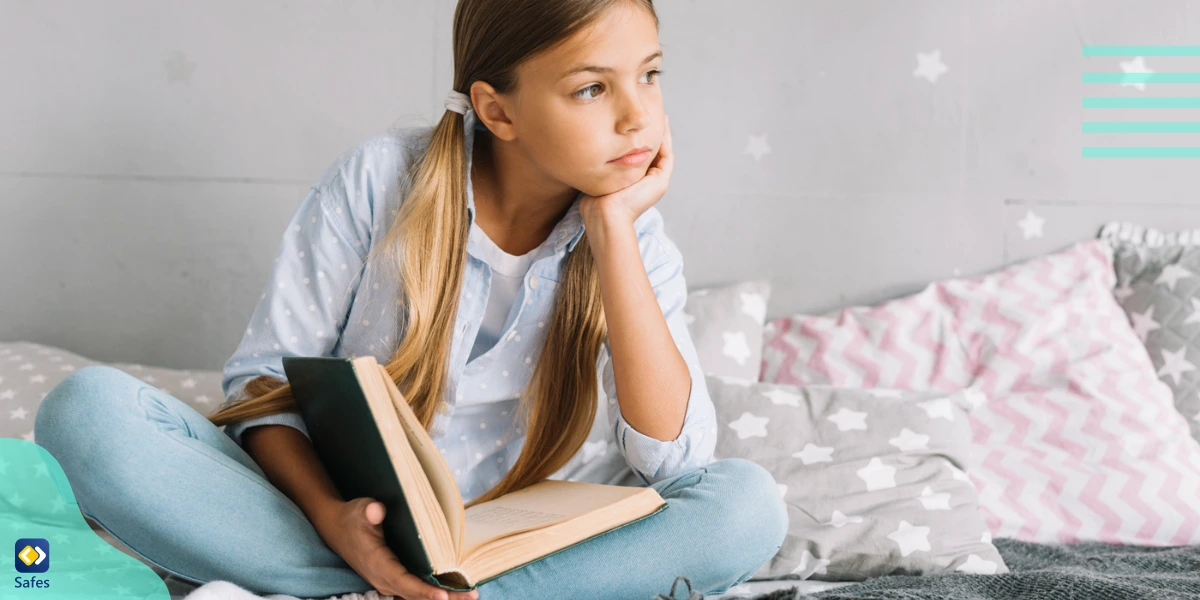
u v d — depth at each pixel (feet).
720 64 6.52
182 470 2.99
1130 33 6.53
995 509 5.10
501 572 2.85
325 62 6.29
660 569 3.15
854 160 6.54
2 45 6.08
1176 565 4.27
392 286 3.64
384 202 3.71
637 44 3.25
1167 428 5.41
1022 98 6.55
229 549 3.01
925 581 3.73
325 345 3.73
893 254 6.55
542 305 3.84
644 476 3.71
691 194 6.52
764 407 5.07
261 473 3.42
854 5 6.52
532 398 3.91
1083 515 5.09
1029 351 5.84
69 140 6.13
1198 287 6.06
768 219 6.53
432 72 6.35
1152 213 6.55
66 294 6.15
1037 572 3.69
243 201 6.25
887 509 4.56
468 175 3.68
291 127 6.27
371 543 2.91
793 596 3.00
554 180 3.59
